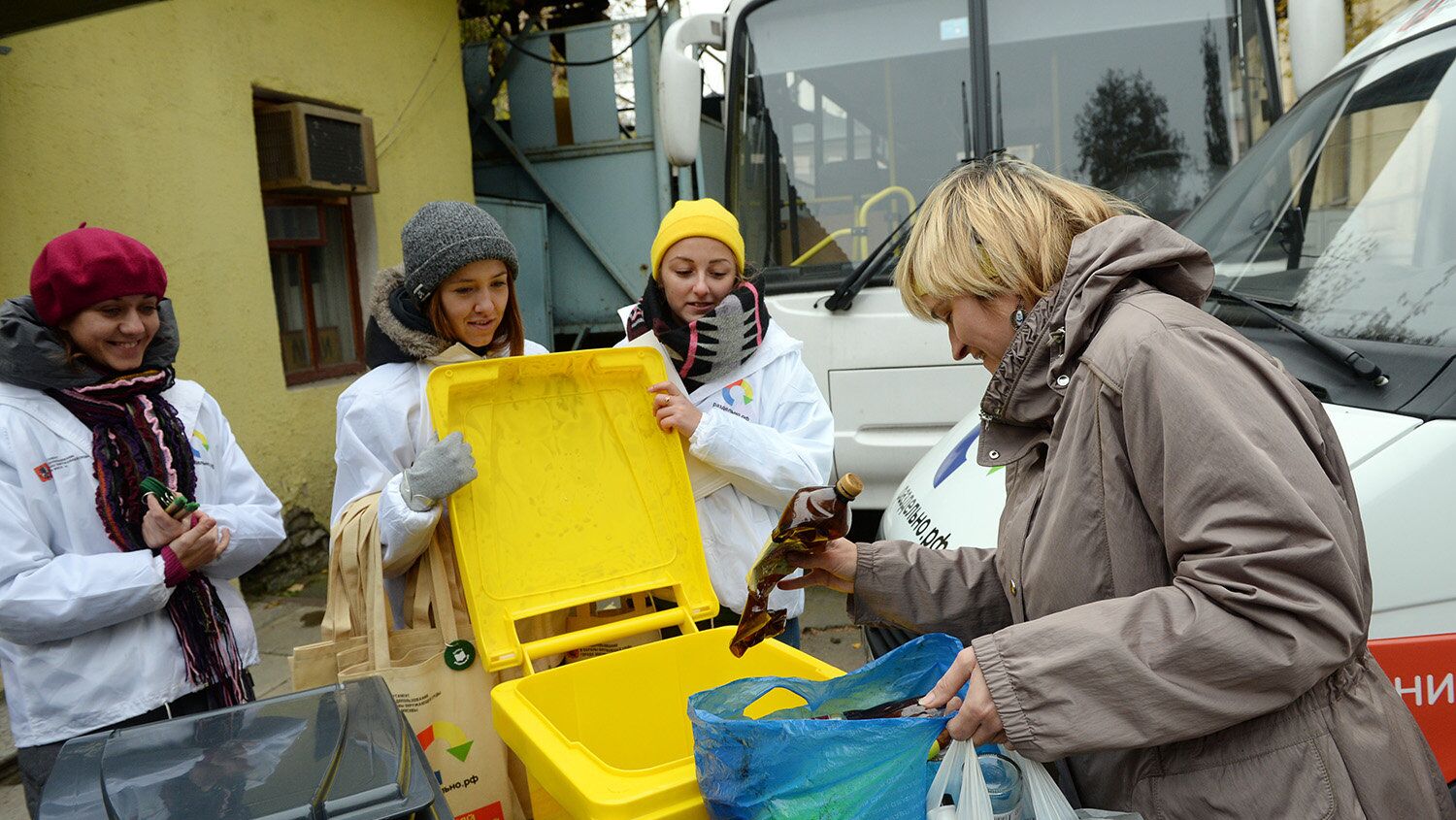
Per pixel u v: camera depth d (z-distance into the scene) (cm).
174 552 207
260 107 576
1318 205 252
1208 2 453
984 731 126
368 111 647
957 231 142
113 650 208
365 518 193
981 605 171
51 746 205
